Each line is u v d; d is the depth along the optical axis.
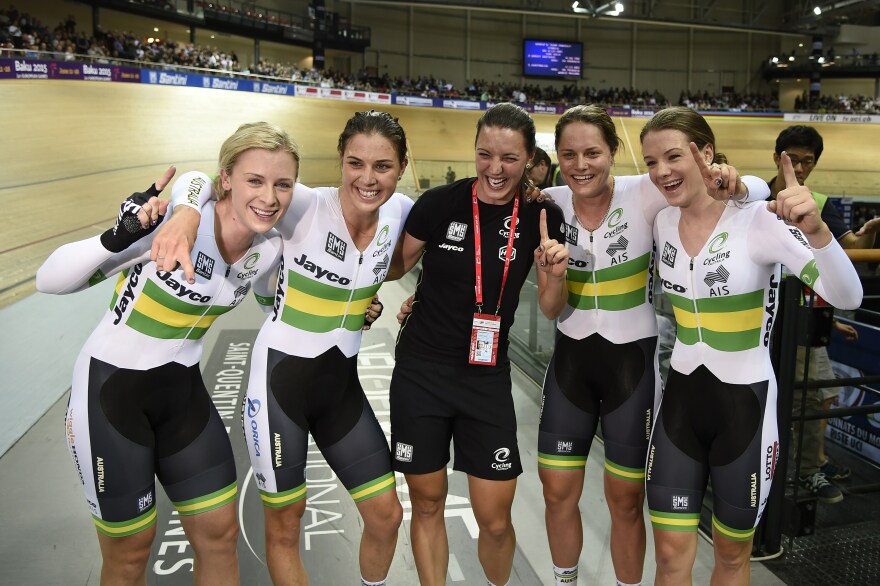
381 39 27.64
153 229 1.64
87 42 17.22
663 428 1.82
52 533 2.58
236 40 23.42
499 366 1.98
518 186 1.95
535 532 2.61
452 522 2.67
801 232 1.57
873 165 24.42
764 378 1.75
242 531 2.60
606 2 25.84
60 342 5.20
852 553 2.43
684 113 1.72
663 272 1.87
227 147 1.65
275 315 1.91
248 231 1.75
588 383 2.07
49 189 11.54
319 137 20.33
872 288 3.25
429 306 1.98
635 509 2.04
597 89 30.16
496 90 27.33
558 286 1.90
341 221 1.85
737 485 1.72
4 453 3.27
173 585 2.23
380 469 1.96
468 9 24.44
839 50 29.62
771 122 26.67
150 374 1.73
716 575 1.82
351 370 1.99
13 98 14.02
